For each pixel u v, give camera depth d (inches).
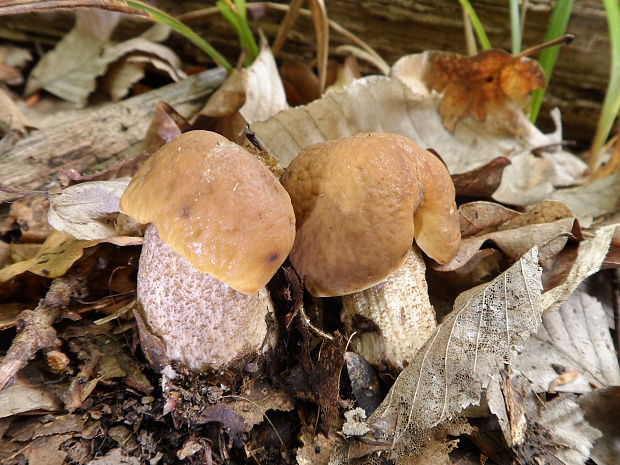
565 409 4.8
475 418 4.6
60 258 5.1
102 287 5.3
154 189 3.9
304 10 8.9
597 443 4.6
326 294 4.9
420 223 5.1
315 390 4.6
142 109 7.4
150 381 4.5
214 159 3.8
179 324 4.4
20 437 3.9
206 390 4.4
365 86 7.1
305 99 9.7
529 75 7.3
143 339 4.4
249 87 7.4
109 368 4.5
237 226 3.8
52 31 9.4
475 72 7.5
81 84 8.7
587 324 5.7
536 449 4.5
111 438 4.2
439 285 6.1
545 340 5.5
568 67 9.5
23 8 4.8
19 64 9.3
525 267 4.7
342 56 9.9
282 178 5.3
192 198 3.8
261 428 4.5
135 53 8.7
